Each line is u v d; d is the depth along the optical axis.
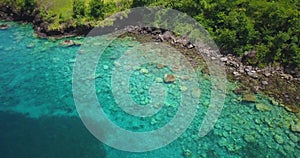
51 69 31.91
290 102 26.77
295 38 30.45
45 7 40.34
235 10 33.72
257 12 32.66
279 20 31.34
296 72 29.64
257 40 31.98
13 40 37.22
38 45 36.06
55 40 36.91
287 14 31.17
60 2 40.81
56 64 32.62
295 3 32.66
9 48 35.62
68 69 31.77
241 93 27.66
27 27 40.09
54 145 23.23
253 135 23.84
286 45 30.69
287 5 32.38
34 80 30.41
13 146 23.28
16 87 29.52
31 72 31.59
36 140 23.70
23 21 41.59
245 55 31.50
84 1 40.00
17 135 24.22
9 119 25.80
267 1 33.62
